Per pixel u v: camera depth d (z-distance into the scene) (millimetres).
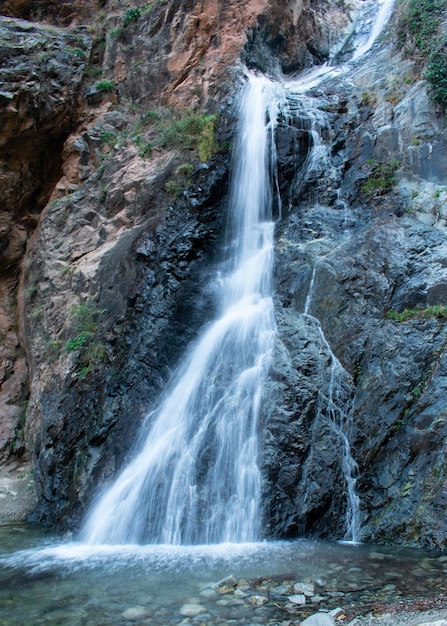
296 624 3969
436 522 5734
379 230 8539
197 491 6492
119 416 7789
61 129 12602
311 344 7469
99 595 4652
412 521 5895
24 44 12312
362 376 7090
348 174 10414
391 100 10969
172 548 5957
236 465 6578
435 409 6355
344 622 3938
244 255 10094
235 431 6875
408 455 6297
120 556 5742
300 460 6371
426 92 10273
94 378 8641
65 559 5707
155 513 6477
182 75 12828
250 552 5641
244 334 8109
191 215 10234
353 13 18016
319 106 11773
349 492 6324
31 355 10742
